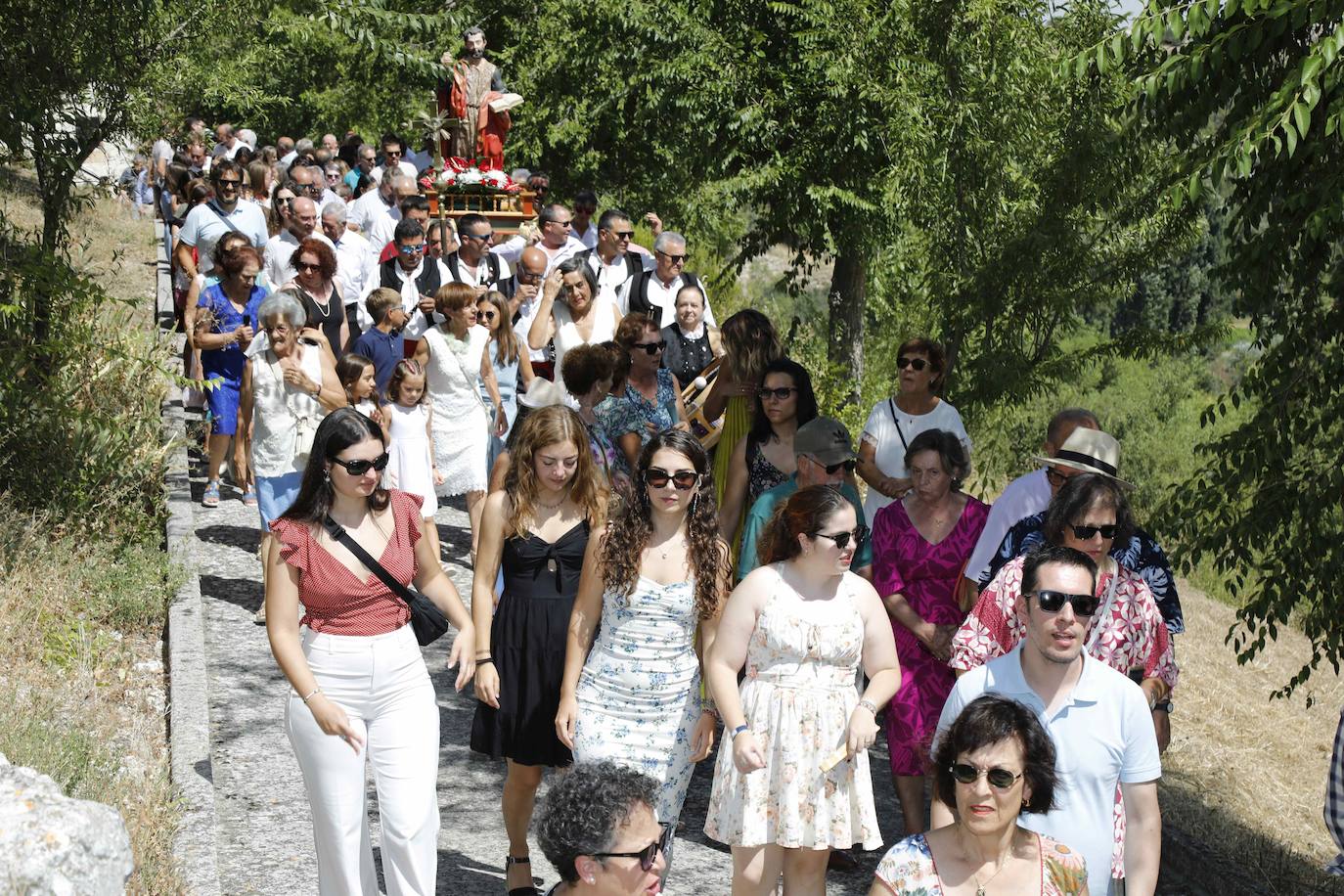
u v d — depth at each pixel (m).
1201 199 8.60
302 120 31.52
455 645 5.72
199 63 12.71
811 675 5.48
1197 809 9.88
